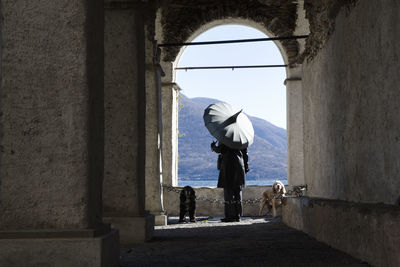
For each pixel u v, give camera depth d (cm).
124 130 816
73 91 461
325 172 967
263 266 555
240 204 1344
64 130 459
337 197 871
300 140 1648
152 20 1204
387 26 591
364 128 696
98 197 492
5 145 457
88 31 466
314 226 855
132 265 560
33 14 463
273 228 1092
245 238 873
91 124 468
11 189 456
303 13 1616
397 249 471
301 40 1638
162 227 1152
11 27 462
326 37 938
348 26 777
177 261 594
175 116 1691
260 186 1650
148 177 1206
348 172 789
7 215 455
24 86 460
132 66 820
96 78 488
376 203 634
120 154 816
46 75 461
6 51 461
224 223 1276
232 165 1327
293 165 1647
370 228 550
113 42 823
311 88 1097
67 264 445
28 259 444
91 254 446
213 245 763
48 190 457
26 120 459
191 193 1328
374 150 650
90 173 463
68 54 462
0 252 443
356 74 733
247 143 1309
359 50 715
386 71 598
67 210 457
